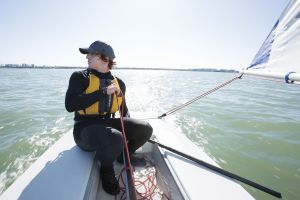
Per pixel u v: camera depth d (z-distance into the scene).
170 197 1.57
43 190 1.25
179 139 2.12
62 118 6.11
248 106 8.21
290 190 3.03
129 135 1.80
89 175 1.42
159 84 19.25
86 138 1.58
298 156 3.93
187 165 1.61
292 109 7.88
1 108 7.40
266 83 24.83
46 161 1.57
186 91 13.17
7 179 3.25
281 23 1.47
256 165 3.64
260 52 1.69
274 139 4.64
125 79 26.97
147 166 2.01
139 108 7.50
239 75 2.02
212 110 7.17
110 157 1.53
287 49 1.40
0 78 25.64
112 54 1.78
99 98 1.61
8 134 4.89
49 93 11.58
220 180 1.43
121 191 1.67
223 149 4.16
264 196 2.91
